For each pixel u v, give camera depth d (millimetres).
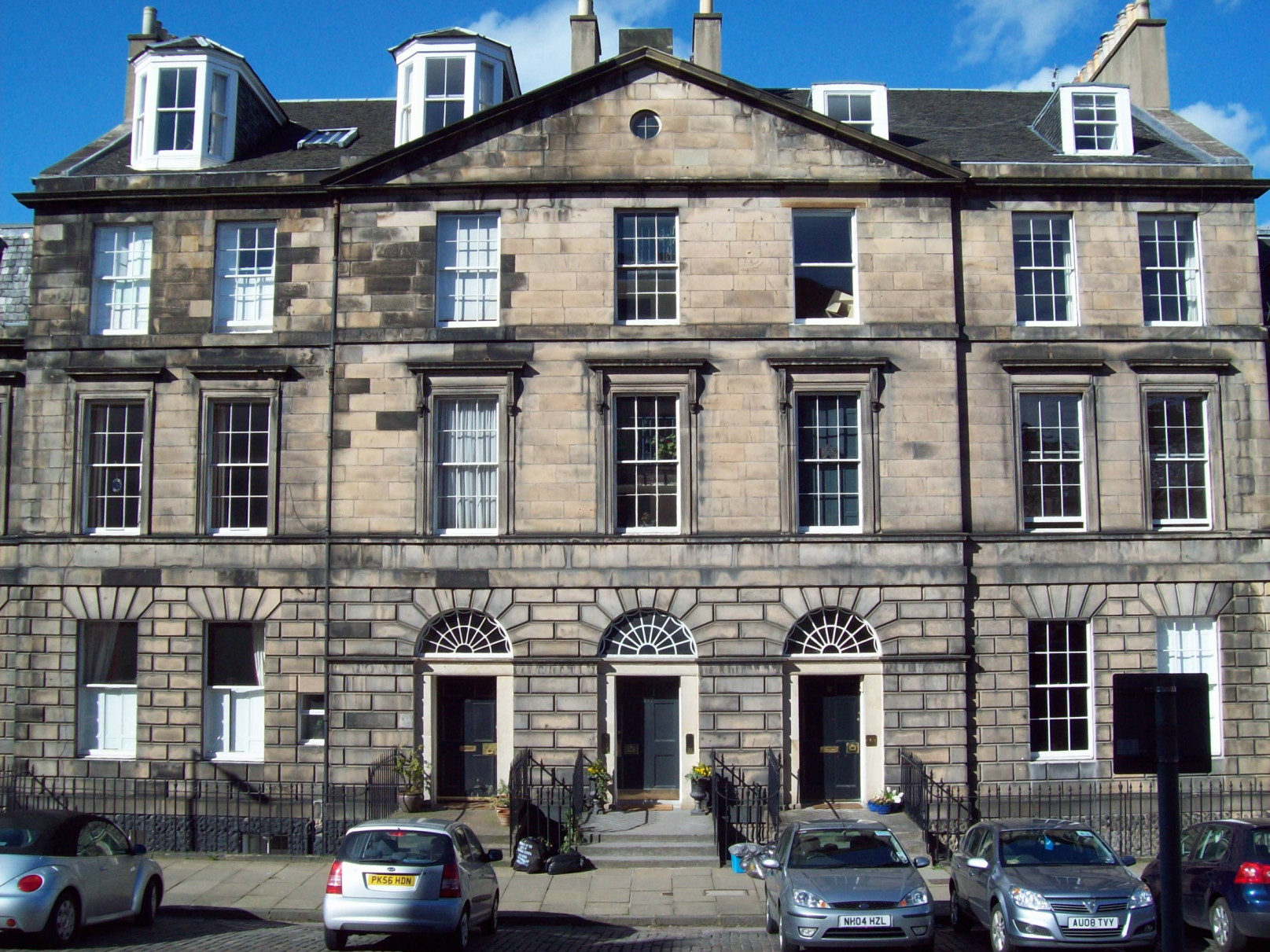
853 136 23719
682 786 22688
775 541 22844
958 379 23516
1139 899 14250
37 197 24188
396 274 23688
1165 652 23359
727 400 23234
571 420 23234
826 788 22844
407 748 22688
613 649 23031
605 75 23844
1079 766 22766
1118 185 24000
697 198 23750
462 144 23844
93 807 22969
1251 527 23469
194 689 23109
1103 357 23688
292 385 23719
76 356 23984
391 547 23047
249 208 24203
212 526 23703
